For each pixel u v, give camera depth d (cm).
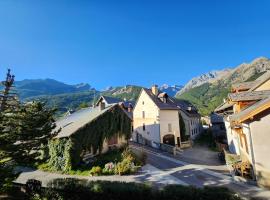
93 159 2866
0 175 1368
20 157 1486
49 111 1736
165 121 4728
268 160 1677
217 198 1145
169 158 3334
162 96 5050
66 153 2673
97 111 3497
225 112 3559
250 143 1758
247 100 2233
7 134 1409
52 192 1563
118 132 3422
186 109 6125
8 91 1477
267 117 1709
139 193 1310
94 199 1420
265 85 2627
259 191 1614
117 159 2723
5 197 1638
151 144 4541
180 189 1249
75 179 1612
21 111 1516
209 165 2867
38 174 2625
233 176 2100
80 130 2792
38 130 1605
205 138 6134
